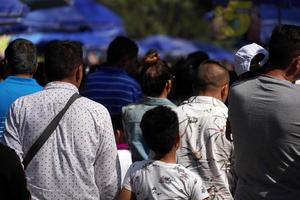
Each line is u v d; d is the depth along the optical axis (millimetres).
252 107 8133
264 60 9172
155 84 10984
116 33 33406
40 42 29047
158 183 8453
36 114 8453
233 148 8898
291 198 7980
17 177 7359
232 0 18906
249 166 8250
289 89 7980
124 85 13250
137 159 10930
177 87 12398
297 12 19750
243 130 8242
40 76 12281
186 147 9227
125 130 11188
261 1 17172
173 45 44625
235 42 20656
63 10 29703
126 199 8578
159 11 67500
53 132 8383
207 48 44688
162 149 8508
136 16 67312
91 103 8547
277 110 7934
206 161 9188
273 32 8188
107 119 8539
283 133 7902
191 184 8438
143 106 11047
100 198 8617
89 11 31703
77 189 8336
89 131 8406
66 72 8656
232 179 9195
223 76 9469
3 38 19516
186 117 9281
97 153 8461
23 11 21203
